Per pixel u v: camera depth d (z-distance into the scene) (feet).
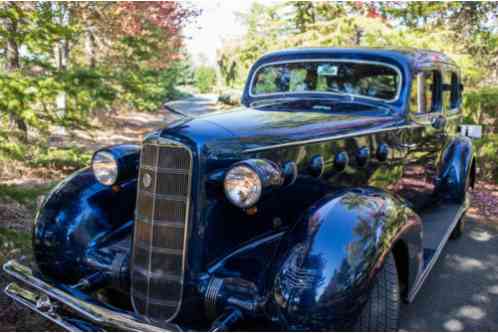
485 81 38.32
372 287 6.84
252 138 8.04
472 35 38.78
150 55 41.04
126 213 9.65
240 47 38.47
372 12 32.27
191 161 7.23
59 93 20.68
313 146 8.96
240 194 6.99
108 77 24.70
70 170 22.22
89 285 8.11
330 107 11.54
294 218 8.89
